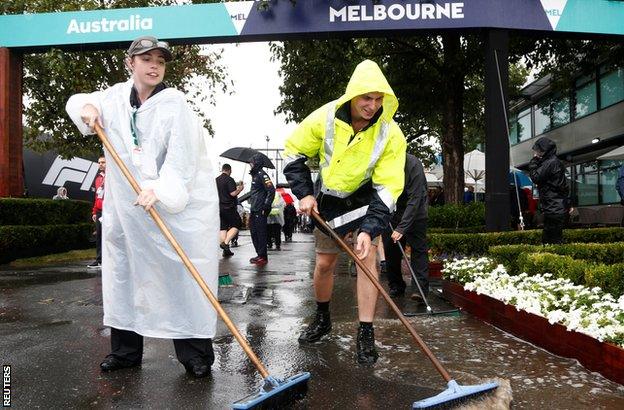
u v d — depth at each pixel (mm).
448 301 6238
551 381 3268
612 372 3256
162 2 15398
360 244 3490
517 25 9539
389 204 3576
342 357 3795
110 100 3387
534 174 7582
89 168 20016
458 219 12109
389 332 4582
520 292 4582
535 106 28531
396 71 15461
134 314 3430
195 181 3373
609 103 20828
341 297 6414
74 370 3494
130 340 3525
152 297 3363
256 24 9875
